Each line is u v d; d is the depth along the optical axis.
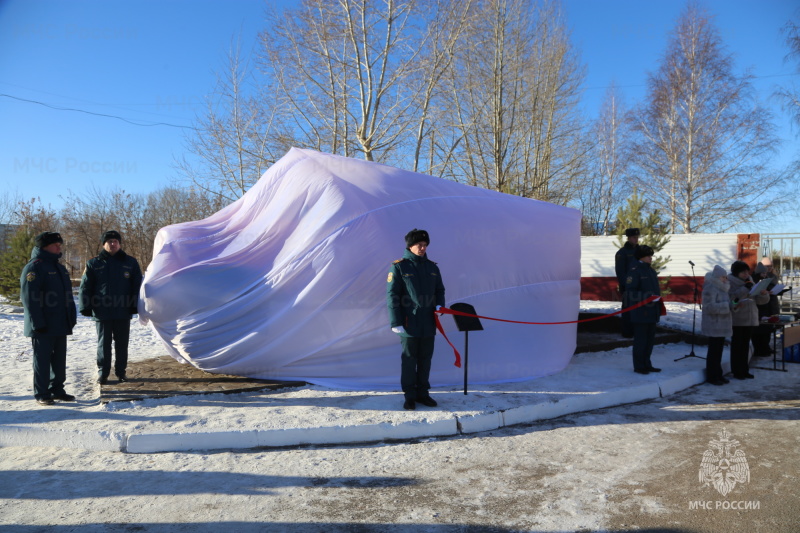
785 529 3.36
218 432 4.97
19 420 5.33
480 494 3.97
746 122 23.70
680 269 18.36
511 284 7.34
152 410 5.66
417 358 5.89
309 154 7.84
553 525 3.47
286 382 6.62
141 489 4.08
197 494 3.98
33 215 24.05
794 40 20.02
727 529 3.37
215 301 6.80
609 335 10.72
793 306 14.75
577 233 8.38
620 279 10.29
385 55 20.36
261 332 6.57
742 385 7.58
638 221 16.36
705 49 24.70
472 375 6.96
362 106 20.59
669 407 6.39
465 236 7.17
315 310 6.55
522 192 23.02
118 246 6.76
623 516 3.57
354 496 3.95
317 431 5.09
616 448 4.93
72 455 4.81
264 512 3.69
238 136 21.75
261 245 7.09
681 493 3.92
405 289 5.84
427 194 7.46
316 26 20.00
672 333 10.68
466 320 6.20
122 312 6.68
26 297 5.73
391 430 5.21
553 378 7.27
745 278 8.02
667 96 25.17
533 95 24.67
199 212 26.75
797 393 7.07
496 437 5.30
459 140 23.31
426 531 3.41
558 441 5.16
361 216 6.83
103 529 3.45
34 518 3.61
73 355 9.15
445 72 21.73
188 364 7.79
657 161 25.45
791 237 14.67
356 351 6.73
